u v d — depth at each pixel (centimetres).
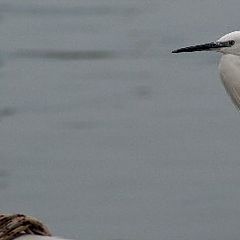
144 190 1356
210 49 770
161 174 1413
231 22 2481
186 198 1316
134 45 2241
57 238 436
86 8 2652
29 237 438
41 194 1343
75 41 2300
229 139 1565
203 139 1567
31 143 1561
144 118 1680
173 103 1766
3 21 2508
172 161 1467
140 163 1458
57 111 1731
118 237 1228
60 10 2628
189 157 1484
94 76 1986
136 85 1905
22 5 2653
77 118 1686
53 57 2153
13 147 1540
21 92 1872
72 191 1352
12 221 440
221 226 1234
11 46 2264
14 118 1698
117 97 1814
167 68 2019
